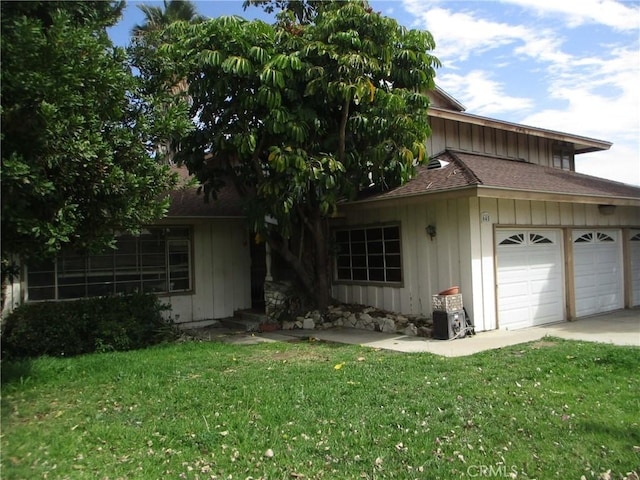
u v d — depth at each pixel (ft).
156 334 31.89
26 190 19.17
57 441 14.90
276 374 22.57
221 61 29.86
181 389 20.22
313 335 34.94
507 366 23.00
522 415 16.55
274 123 30.58
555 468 12.98
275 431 15.62
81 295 36.73
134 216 24.13
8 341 27.53
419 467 13.14
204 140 33.58
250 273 44.93
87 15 22.48
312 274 41.50
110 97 22.34
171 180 25.80
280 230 35.17
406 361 24.67
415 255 36.55
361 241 41.73
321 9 36.37
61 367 23.71
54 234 20.40
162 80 28.04
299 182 31.27
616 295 43.96
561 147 55.11
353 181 36.32
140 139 25.13
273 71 29.78
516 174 37.91
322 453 14.12
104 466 13.43
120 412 17.76
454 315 31.45
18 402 18.85
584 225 40.86
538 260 37.22
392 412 17.10
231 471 13.15
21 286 34.06
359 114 33.30
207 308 42.29
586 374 21.24
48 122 18.98
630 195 41.68
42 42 18.85
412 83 35.58
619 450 13.93
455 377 21.35
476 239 33.06
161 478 12.79
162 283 40.45
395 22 32.65
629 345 27.27
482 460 13.48
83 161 21.07
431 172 37.58
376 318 36.17
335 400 18.48
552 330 34.04
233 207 42.73
